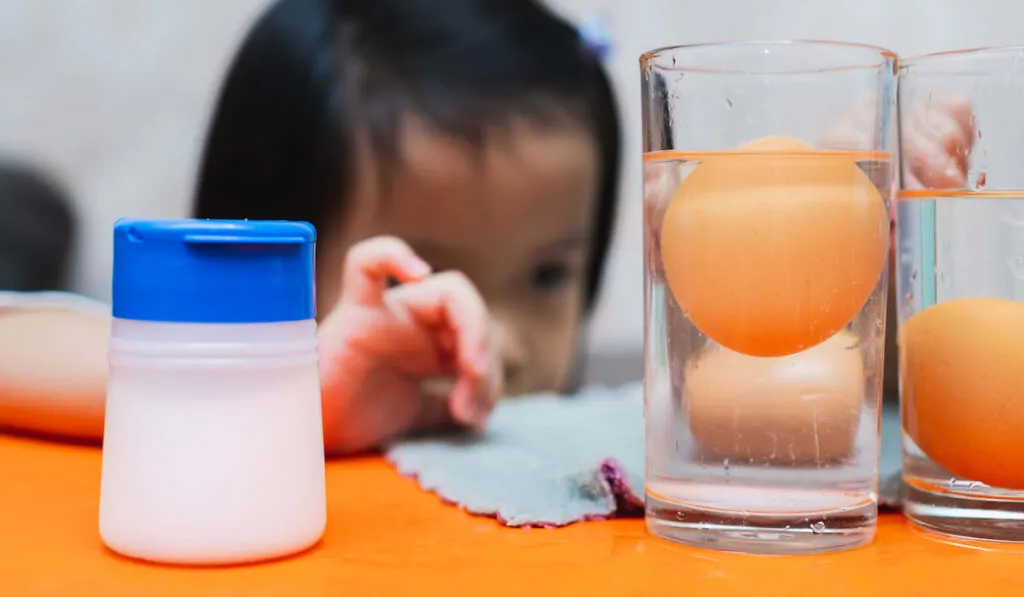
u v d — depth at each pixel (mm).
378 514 516
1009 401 473
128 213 1240
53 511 512
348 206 1091
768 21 1251
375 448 630
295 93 1081
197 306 453
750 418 470
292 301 465
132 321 458
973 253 485
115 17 1210
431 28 1136
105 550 472
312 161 1075
